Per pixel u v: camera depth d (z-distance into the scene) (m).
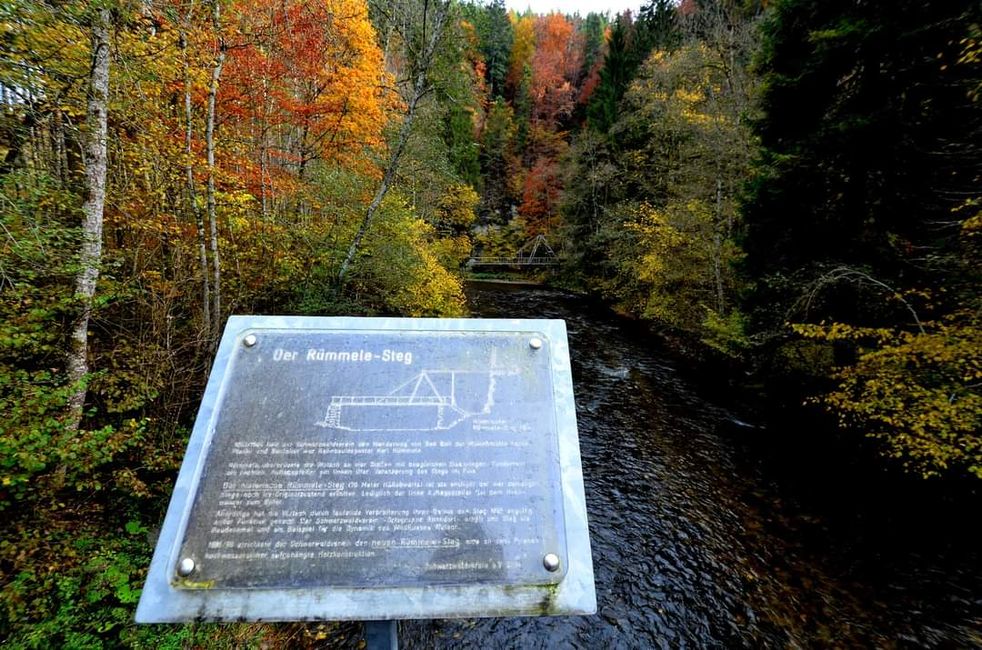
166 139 5.38
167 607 1.39
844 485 5.93
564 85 38.03
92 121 3.83
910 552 4.70
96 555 3.22
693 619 3.96
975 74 4.62
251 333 1.87
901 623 3.87
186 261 5.93
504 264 31.48
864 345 6.05
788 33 7.07
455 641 3.70
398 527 1.56
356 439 1.69
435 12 9.09
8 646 2.56
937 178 5.18
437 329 1.95
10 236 3.21
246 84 8.89
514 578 1.52
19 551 3.01
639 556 4.71
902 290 5.45
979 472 4.16
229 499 1.55
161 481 4.16
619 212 18.39
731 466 6.46
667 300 13.91
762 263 7.61
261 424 1.69
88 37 3.80
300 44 9.99
